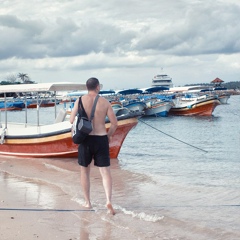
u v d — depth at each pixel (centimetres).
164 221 541
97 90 582
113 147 1188
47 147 1198
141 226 521
